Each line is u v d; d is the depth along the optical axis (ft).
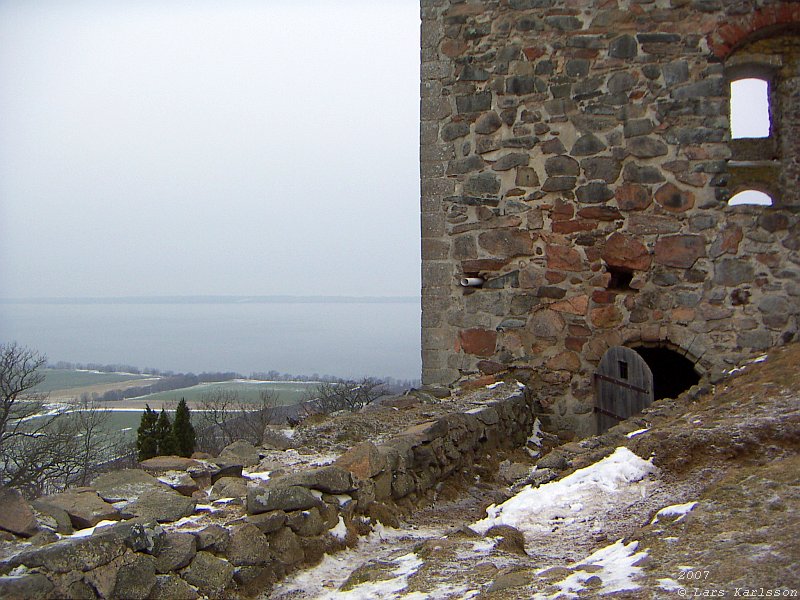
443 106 36.11
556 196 35.04
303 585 15.99
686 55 34.45
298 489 17.15
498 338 35.40
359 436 24.93
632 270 34.53
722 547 13.34
